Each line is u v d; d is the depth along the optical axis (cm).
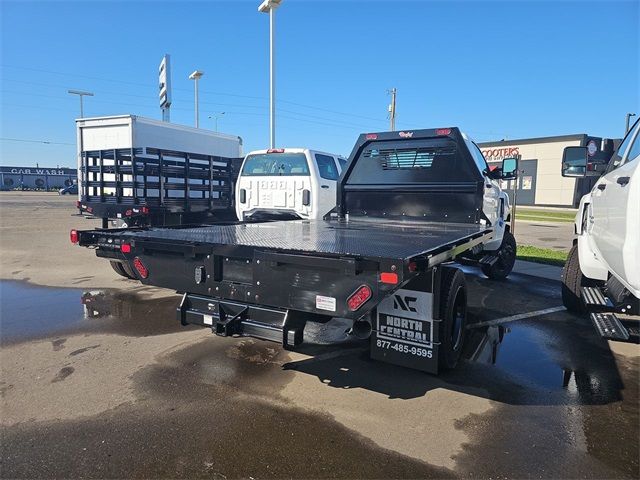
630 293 354
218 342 483
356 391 372
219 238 408
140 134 1106
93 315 578
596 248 453
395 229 528
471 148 636
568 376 408
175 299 660
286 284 333
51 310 600
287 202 851
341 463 274
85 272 861
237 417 326
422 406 347
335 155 924
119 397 355
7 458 275
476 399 360
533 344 492
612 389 381
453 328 402
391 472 266
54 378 390
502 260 827
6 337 493
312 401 353
